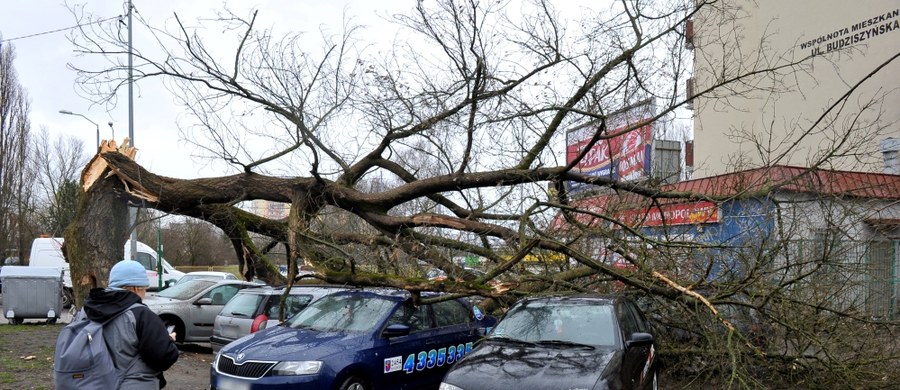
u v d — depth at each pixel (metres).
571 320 6.45
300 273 9.80
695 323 8.40
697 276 9.00
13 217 34.00
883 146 15.01
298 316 7.85
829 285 8.61
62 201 20.53
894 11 17.08
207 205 9.16
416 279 7.77
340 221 10.23
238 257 10.04
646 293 8.59
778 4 20.44
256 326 9.22
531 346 6.14
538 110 8.59
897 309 10.16
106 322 3.45
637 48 8.79
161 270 21.80
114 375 3.39
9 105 34.34
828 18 18.86
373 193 9.47
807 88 19.42
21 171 34.38
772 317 7.91
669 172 11.23
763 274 8.29
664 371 8.59
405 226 9.26
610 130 9.93
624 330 6.28
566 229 9.34
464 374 5.53
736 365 7.11
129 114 22.03
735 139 21.50
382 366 6.78
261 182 9.18
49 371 8.07
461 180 9.16
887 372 7.84
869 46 17.66
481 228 8.82
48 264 21.19
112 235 8.50
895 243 10.77
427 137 9.30
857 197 9.52
